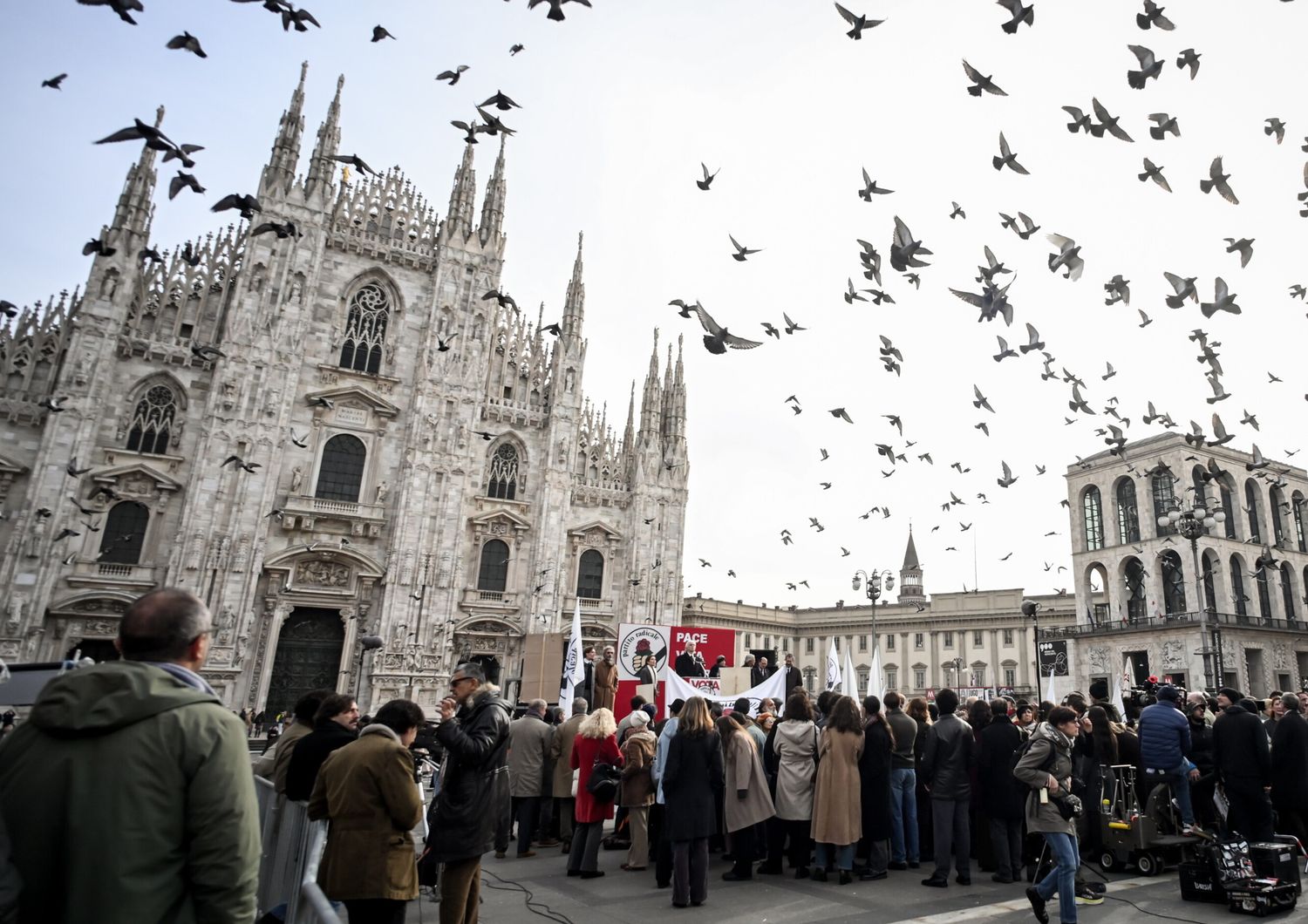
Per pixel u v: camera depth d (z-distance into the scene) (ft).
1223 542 253.65
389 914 25.05
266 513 162.61
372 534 174.19
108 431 156.25
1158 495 261.65
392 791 25.30
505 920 37.45
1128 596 271.08
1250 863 40.16
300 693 163.53
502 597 185.88
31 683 58.34
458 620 178.70
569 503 198.70
